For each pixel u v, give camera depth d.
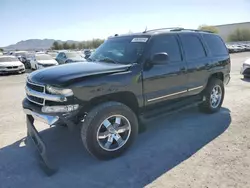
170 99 4.42
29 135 3.96
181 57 4.59
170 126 4.82
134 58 3.96
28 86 3.72
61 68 3.77
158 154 3.67
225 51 5.89
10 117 5.68
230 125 4.79
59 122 3.30
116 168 3.31
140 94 3.85
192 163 3.37
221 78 5.84
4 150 3.92
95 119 3.33
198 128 4.68
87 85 3.25
